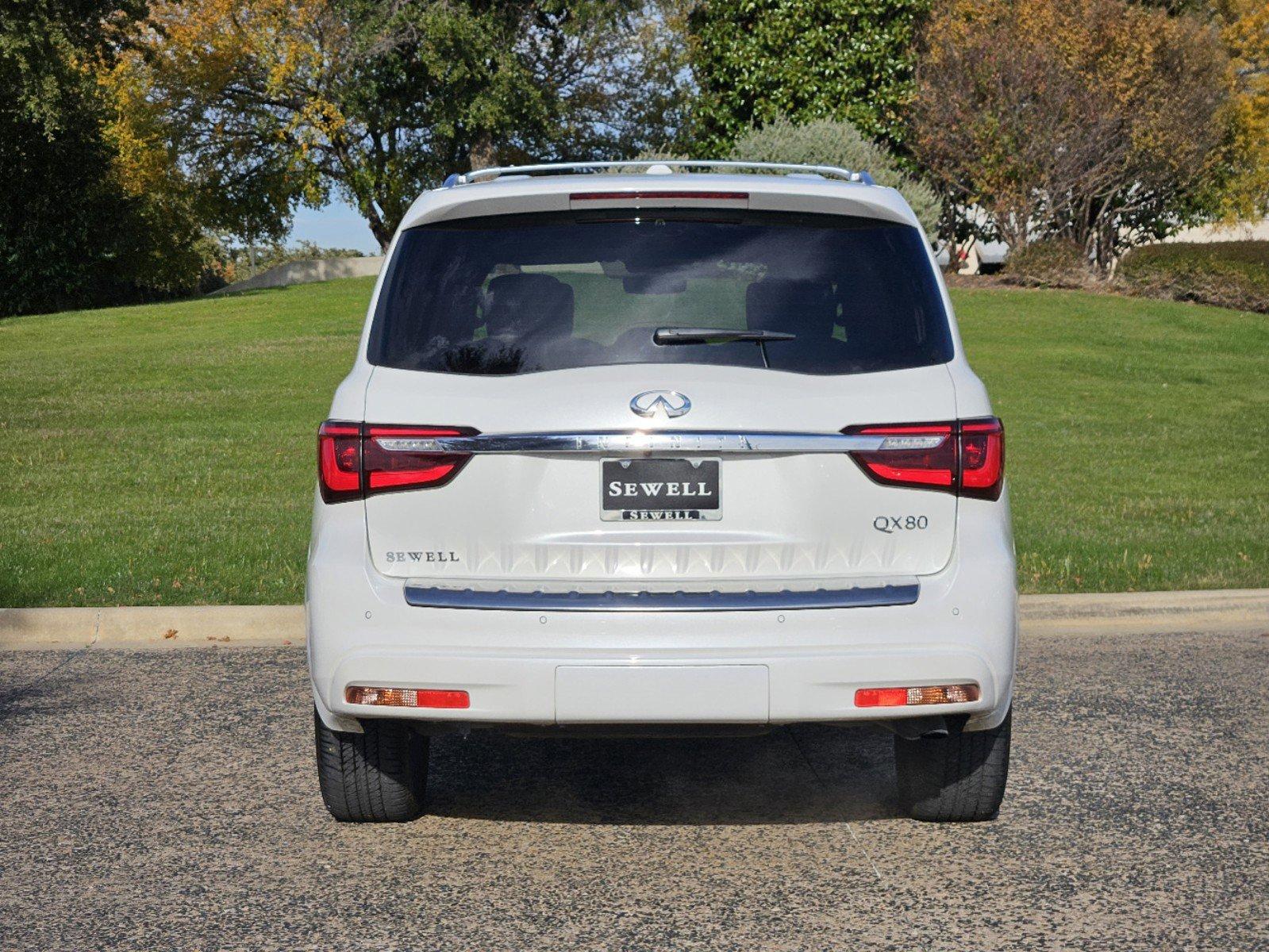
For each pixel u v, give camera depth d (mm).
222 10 60062
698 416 5391
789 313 5652
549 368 5547
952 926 5445
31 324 37375
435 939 5340
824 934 5371
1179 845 6363
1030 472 18188
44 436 20344
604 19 51969
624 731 5539
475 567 5516
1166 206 41844
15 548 12984
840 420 5461
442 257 5863
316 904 5691
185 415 22406
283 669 9844
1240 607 11398
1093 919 5520
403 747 6316
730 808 6930
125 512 15031
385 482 5520
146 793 7160
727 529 5449
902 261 5836
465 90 52312
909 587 5465
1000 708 5730
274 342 31609
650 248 5781
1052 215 37844
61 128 47281
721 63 38688
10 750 7926
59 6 45594
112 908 5672
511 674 5359
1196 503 15938
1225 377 26891
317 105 60938
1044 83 35812
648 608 5359
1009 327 31531
